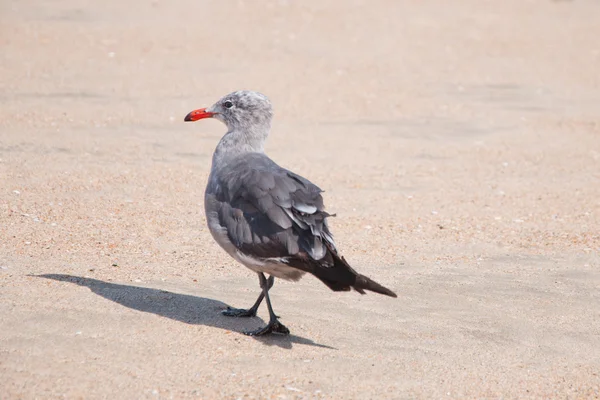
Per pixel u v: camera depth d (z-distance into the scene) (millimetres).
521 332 10195
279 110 21266
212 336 9406
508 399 8469
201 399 7961
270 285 9836
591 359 9570
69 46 26219
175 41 27594
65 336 8977
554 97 23891
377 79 24672
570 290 11609
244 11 32594
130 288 10539
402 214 14930
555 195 16406
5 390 7809
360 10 34062
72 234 12586
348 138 19609
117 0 33406
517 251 13289
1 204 13570
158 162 16953
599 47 30203
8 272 10695
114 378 8195
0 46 25672
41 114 19516
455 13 34781
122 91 22000
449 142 19734
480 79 25422
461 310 10789
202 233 13266
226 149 10625
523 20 34312
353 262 12414
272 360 8953
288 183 9320
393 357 9273
